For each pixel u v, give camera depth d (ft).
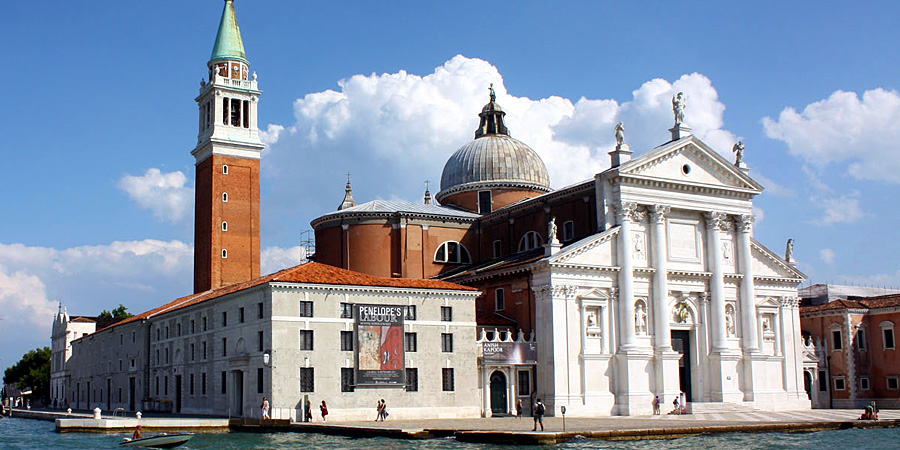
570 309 243.60
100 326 476.54
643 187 257.14
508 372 243.19
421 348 231.50
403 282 235.61
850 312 315.99
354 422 213.05
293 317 217.97
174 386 293.43
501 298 264.31
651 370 251.39
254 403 224.94
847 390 313.32
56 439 205.26
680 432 189.47
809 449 165.58
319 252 310.45
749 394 267.18
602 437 181.27
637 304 254.06
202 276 349.82
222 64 361.51
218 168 348.18
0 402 435.94
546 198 284.00
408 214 301.02
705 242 270.26
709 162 270.46
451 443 174.70
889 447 169.68
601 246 249.96
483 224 314.55
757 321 280.72
